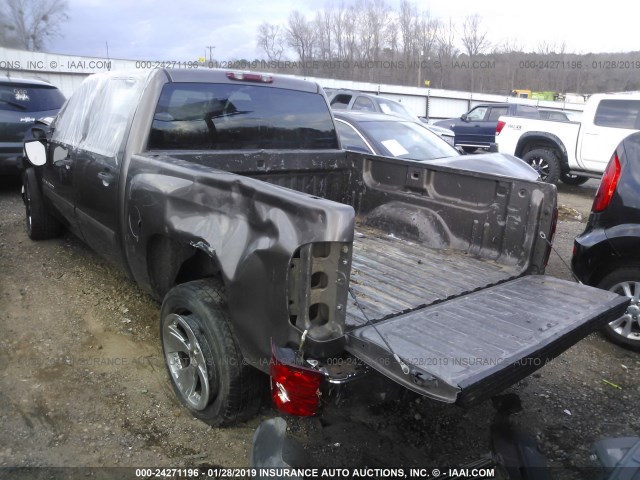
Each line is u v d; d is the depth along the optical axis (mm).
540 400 3592
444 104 28516
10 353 3811
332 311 2334
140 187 3289
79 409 3234
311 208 2246
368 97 11961
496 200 3596
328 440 3041
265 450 2180
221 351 2789
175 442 2980
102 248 4160
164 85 3541
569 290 3148
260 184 2512
